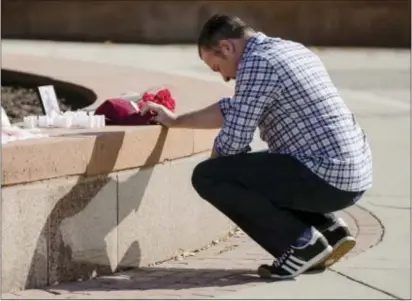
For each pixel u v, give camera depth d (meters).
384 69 31.73
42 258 8.77
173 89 14.23
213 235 10.84
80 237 9.07
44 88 10.98
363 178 8.96
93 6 42.66
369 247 10.61
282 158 8.88
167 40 42.69
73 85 17.00
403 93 25.45
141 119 9.87
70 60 21.75
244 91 8.74
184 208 10.25
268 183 8.93
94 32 42.75
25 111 16.56
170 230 10.08
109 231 9.34
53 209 8.78
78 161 8.92
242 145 8.82
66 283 9.01
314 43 42.47
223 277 9.36
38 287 8.78
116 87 16.17
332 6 42.47
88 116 9.80
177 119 9.58
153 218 9.82
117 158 9.28
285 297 8.65
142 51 37.31
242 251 10.52
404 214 12.37
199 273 9.52
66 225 8.92
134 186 9.53
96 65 20.33
